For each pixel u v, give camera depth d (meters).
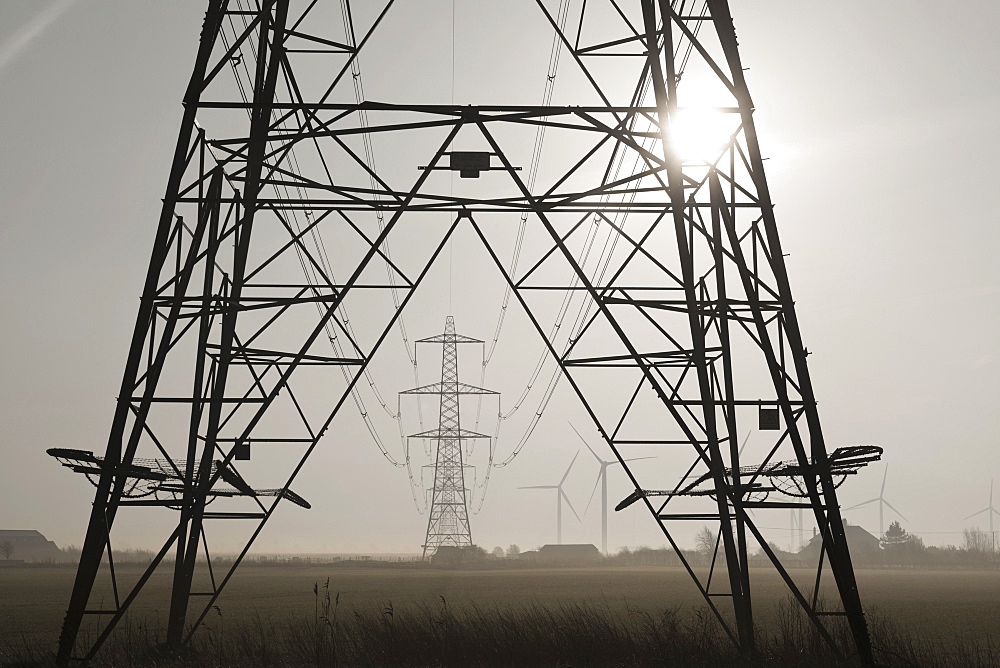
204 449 26.31
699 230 28.23
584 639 24.69
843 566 23.44
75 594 22.66
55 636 34.09
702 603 52.56
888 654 23.33
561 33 26.14
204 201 24.53
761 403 24.91
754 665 22.84
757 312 25.62
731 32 25.03
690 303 25.61
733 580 25.05
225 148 25.31
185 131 23.94
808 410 24.06
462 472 127.12
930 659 23.83
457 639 24.83
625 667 22.92
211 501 27.33
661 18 25.11
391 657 23.97
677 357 27.73
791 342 24.23
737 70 24.89
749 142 24.75
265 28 25.22
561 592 66.81
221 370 27.05
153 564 23.16
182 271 25.03
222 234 25.62
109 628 22.69
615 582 89.19
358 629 27.02
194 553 25.75
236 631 33.16
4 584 88.25
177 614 25.53
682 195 25.19
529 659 23.75
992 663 23.52
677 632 25.39
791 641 23.94
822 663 22.94
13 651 27.36
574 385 27.62
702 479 26.80
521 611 42.34
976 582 103.69
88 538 22.83
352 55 26.53
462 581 92.75
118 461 23.42
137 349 23.50
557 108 25.06
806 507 24.14
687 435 25.58
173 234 25.30
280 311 27.22
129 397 23.48
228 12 24.81
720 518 25.34
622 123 26.44
